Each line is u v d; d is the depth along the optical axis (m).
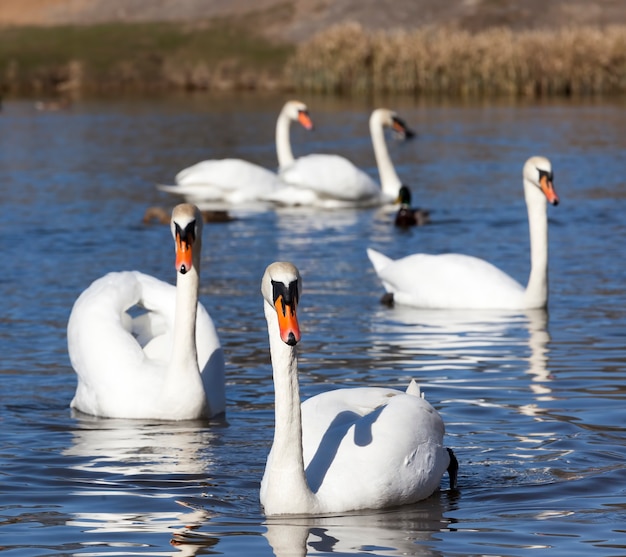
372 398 10.20
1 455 10.95
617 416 11.86
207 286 19.44
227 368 14.24
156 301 13.16
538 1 90.50
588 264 20.94
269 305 9.14
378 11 90.00
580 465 10.37
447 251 22.77
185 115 55.81
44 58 79.44
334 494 9.30
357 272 20.94
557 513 9.17
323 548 8.47
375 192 30.86
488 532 8.77
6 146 43.62
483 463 10.48
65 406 12.89
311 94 67.50
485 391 12.91
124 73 75.81
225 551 8.45
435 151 41.03
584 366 13.99
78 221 26.42
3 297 18.39
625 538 8.59
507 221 26.31
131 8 97.94
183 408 12.20
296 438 9.21
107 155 40.72
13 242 23.59
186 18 93.50
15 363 14.54
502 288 17.83
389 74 66.94
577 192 30.19
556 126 47.81
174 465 10.62
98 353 12.59
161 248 22.95
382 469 9.41
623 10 88.62
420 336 15.88
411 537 8.68
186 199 31.30
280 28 87.06
